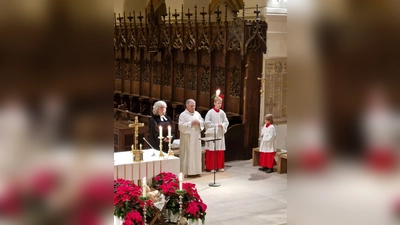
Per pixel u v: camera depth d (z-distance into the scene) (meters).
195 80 14.48
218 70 13.55
